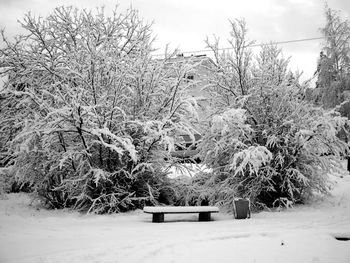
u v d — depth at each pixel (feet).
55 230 27.25
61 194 44.24
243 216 36.22
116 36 49.49
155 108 45.32
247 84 45.44
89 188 41.98
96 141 38.99
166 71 45.83
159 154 44.34
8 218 32.58
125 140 38.45
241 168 37.24
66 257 18.70
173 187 46.75
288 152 42.14
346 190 48.03
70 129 39.63
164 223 32.55
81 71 42.65
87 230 27.61
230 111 39.75
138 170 43.24
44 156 43.32
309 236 24.36
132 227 29.50
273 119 43.24
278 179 42.83
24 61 46.47
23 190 59.57
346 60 88.74
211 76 46.85
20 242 21.84
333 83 85.81
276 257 19.79
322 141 42.04
